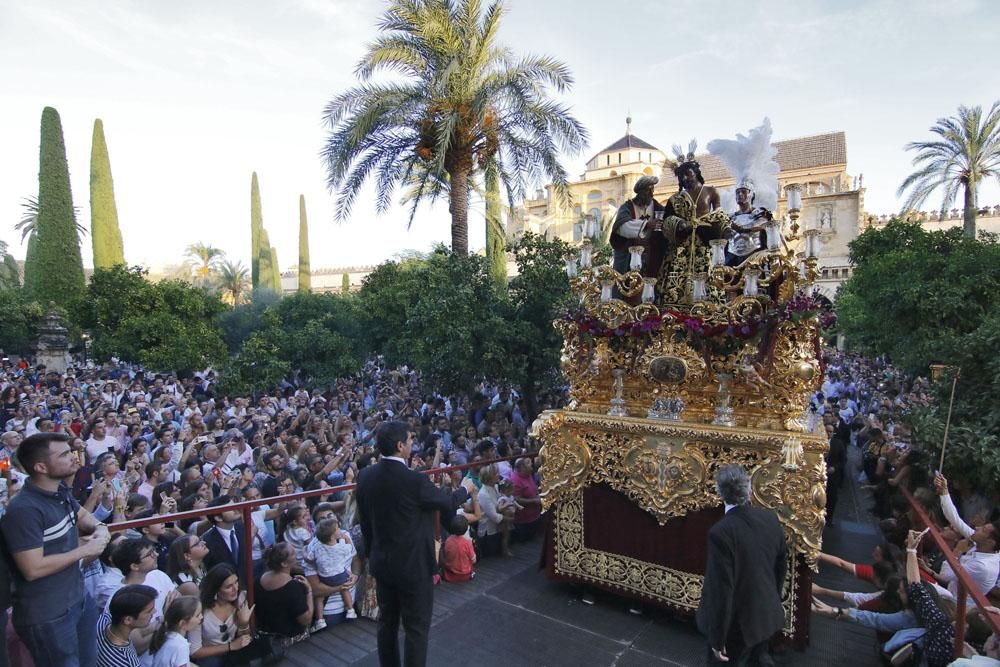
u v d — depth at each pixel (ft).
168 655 12.06
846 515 31.45
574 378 19.94
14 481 21.38
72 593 11.07
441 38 43.80
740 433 15.85
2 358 90.33
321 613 17.44
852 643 16.60
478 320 40.32
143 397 48.60
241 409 48.85
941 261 50.34
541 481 19.74
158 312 79.46
